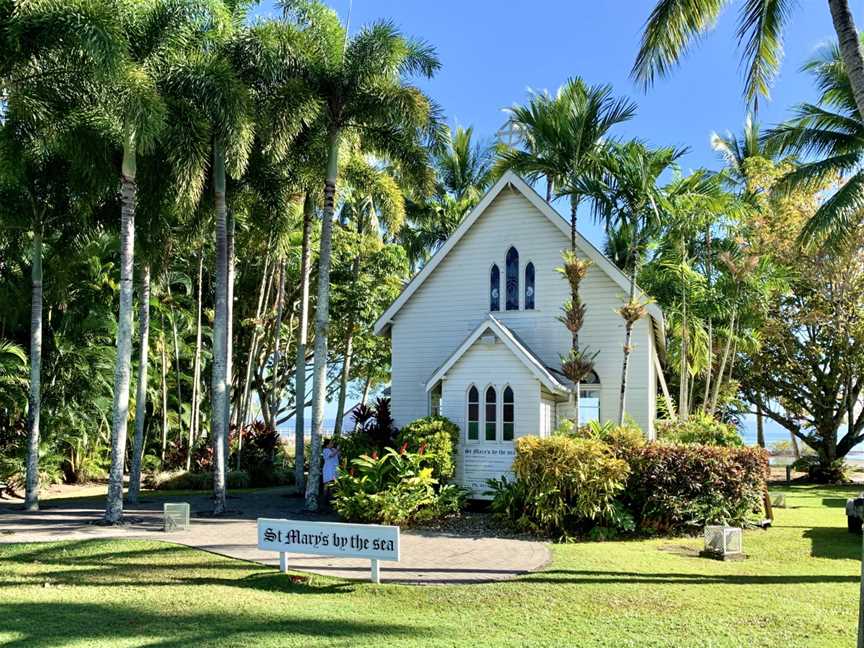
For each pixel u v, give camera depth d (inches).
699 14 497.4
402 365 953.5
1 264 997.8
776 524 676.7
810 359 1439.5
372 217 1374.3
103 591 413.7
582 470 592.4
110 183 754.2
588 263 776.3
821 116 995.3
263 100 759.7
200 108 713.6
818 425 1472.7
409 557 508.1
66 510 777.6
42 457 1024.9
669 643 309.4
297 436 945.5
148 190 788.6
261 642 311.9
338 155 840.9
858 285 1275.8
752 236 1224.8
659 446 636.7
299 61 754.2
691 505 618.5
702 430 831.1
